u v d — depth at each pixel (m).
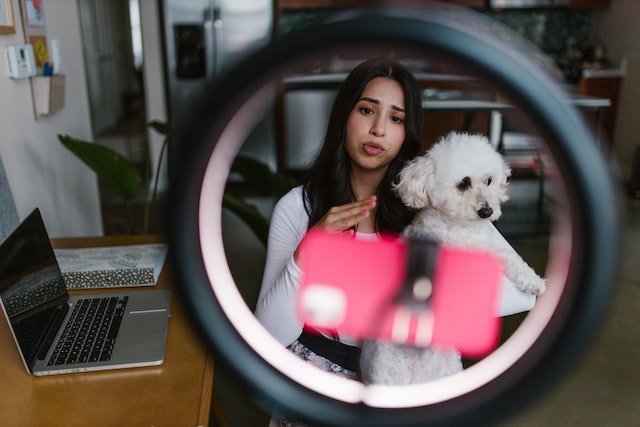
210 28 4.14
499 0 4.73
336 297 0.28
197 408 0.89
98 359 0.99
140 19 4.17
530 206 3.91
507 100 0.23
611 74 4.71
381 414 0.27
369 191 1.04
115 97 7.84
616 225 0.23
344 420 0.27
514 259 0.80
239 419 1.84
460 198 0.83
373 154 0.95
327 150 1.04
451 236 0.84
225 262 0.26
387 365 0.78
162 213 0.25
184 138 0.24
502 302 0.77
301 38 0.22
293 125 4.49
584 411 1.86
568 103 0.23
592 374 2.05
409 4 0.24
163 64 4.29
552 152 0.23
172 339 1.08
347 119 0.97
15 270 0.99
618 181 0.23
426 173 0.86
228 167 0.25
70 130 2.42
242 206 2.18
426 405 0.27
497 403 0.25
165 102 4.36
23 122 1.82
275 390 0.27
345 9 0.25
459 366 0.82
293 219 1.11
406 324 0.28
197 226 0.25
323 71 0.24
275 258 1.11
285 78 0.23
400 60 0.25
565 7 4.86
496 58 0.22
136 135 6.80
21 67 1.75
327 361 0.98
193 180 0.24
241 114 0.23
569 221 0.23
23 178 1.80
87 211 2.66
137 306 1.19
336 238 0.29
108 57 7.48
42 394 0.92
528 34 5.14
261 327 0.27
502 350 0.26
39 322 1.04
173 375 0.97
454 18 0.24
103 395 0.92
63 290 1.20
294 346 1.01
